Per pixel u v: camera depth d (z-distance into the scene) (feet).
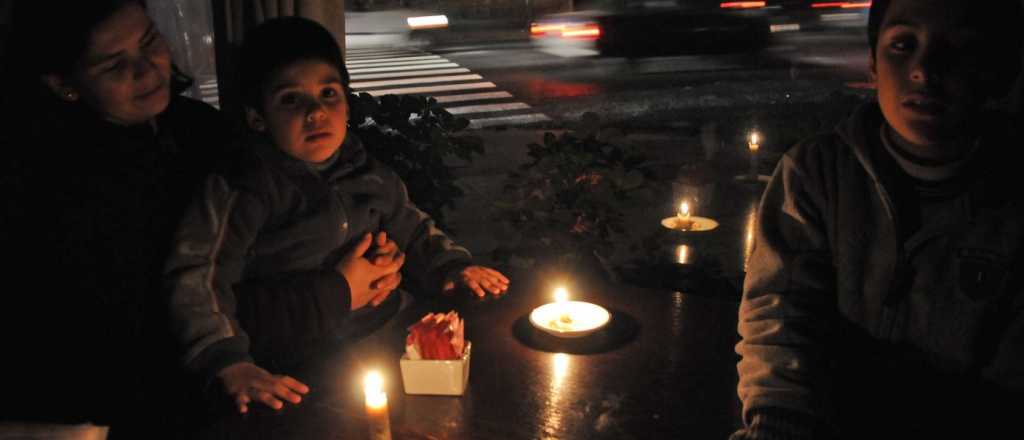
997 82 4.00
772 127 13.52
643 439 4.85
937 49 3.92
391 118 10.37
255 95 6.31
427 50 52.85
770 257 5.06
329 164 6.91
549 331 6.38
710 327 6.61
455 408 5.28
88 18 5.32
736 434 4.66
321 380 5.75
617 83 35.22
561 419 5.11
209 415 5.19
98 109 5.66
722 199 12.10
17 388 5.43
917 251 4.50
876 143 4.52
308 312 6.24
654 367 5.85
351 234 7.00
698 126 25.29
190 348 5.60
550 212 10.17
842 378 4.79
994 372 4.48
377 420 4.67
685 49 39.37
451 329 5.42
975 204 4.29
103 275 5.44
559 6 73.82
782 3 43.19
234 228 6.15
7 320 5.30
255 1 9.53
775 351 4.72
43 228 5.20
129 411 5.52
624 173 9.98
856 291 4.79
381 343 6.43
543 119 28.37
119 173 5.55
